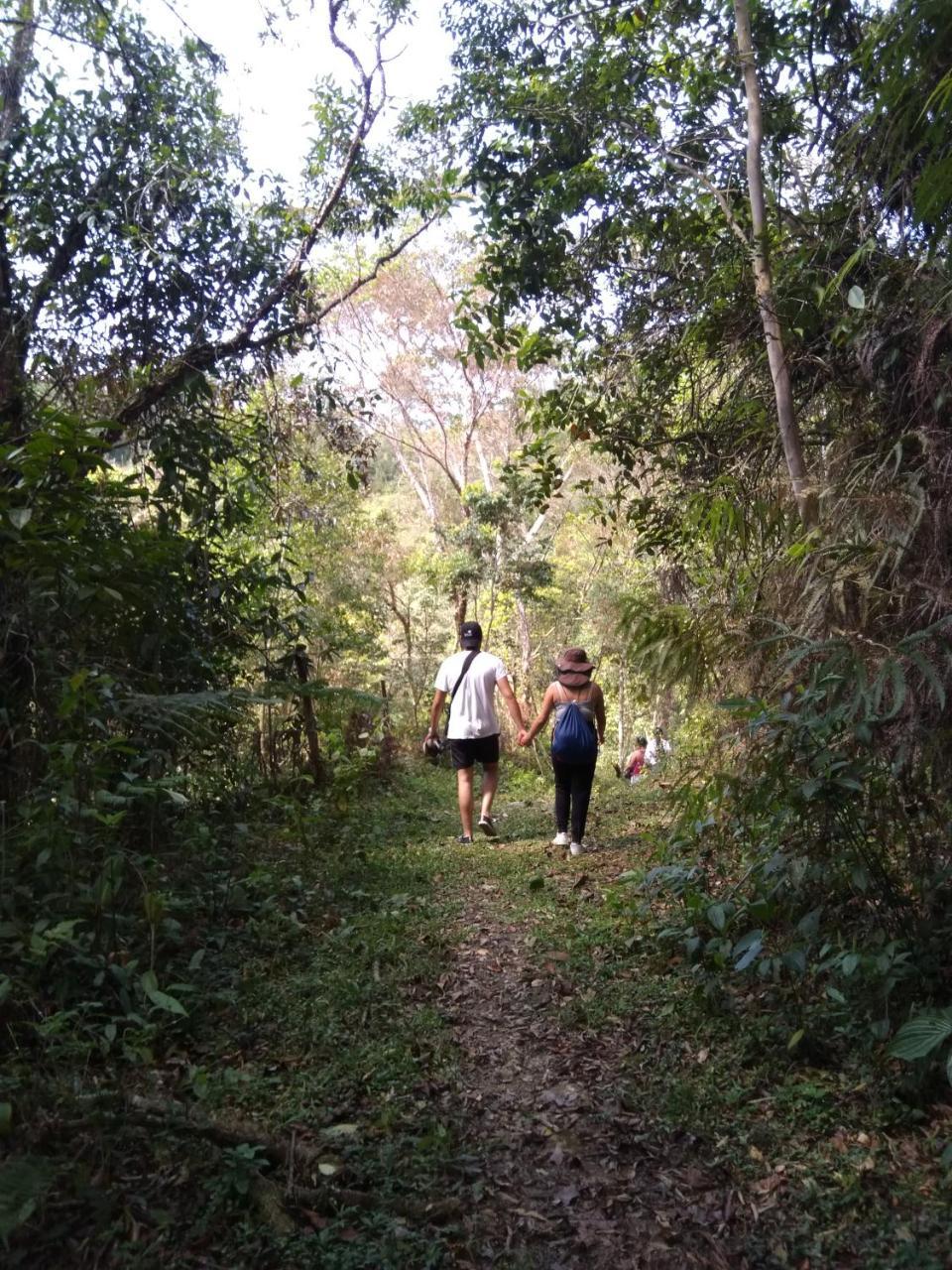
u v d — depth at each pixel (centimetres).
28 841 382
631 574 1439
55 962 356
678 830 511
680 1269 249
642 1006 397
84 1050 311
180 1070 334
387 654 1723
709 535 582
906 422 495
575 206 641
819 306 487
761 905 385
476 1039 381
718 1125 308
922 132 437
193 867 516
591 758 713
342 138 754
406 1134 301
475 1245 254
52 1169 246
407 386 2373
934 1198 266
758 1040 355
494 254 689
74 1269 228
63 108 650
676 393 697
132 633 531
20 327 609
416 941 482
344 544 1606
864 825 397
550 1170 292
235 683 736
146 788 444
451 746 798
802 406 588
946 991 355
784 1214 266
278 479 847
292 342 761
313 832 712
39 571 429
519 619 2173
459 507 2820
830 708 381
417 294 2280
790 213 571
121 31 663
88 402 632
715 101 650
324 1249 243
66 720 423
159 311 700
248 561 828
